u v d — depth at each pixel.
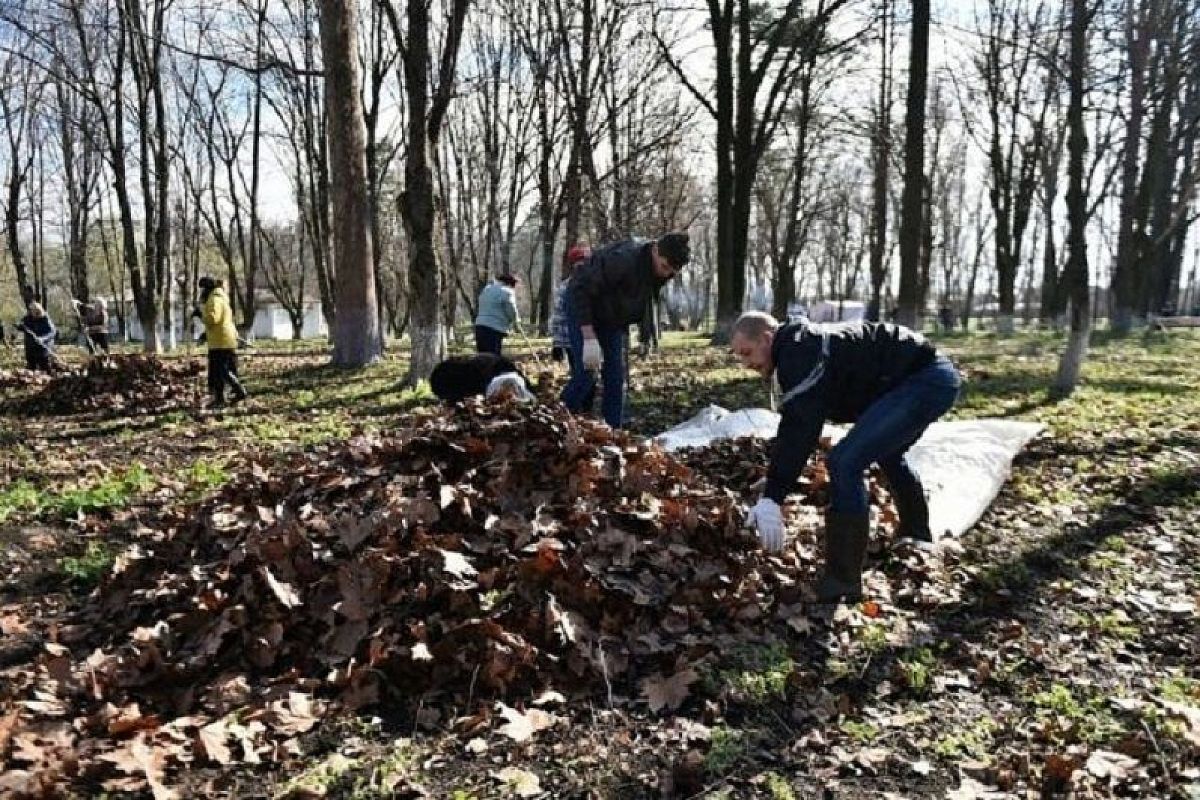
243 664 3.71
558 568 3.95
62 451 8.83
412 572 3.96
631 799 2.84
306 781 2.87
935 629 4.07
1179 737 3.16
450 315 31.84
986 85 30.41
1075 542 5.24
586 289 6.68
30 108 34.59
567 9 21.86
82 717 3.30
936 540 5.05
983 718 3.35
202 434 9.42
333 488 4.81
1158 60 14.88
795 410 3.91
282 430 9.32
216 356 11.59
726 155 19.66
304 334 69.62
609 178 21.05
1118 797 2.86
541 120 25.83
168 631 3.91
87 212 37.53
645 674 3.64
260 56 23.39
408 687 3.49
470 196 36.16
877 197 29.98
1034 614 4.28
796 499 5.33
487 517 4.32
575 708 3.38
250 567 4.20
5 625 4.25
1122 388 11.27
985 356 17.55
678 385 11.72
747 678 3.51
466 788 2.88
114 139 22.86
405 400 10.79
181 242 39.47
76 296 37.84
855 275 56.12
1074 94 10.41
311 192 27.62
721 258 20.09
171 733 3.13
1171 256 35.06
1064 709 3.38
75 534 5.68
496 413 5.11
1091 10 10.84
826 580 4.17
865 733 3.23
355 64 14.51
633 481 4.68
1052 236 31.92
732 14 19.27
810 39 20.81
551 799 2.84
